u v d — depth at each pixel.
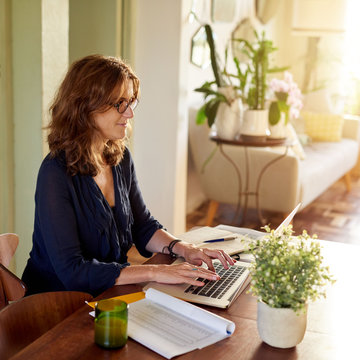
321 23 5.84
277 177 4.28
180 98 3.59
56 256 1.61
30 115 2.59
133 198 1.97
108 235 1.74
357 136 6.11
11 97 2.59
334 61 6.68
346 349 1.27
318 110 6.77
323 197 5.66
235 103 4.00
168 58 3.52
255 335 1.30
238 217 4.86
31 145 2.62
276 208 4.38
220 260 1.71
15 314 1.38
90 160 1.69
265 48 4.00
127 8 3.37
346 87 6.81
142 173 3.72
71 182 1.67
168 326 1.30
